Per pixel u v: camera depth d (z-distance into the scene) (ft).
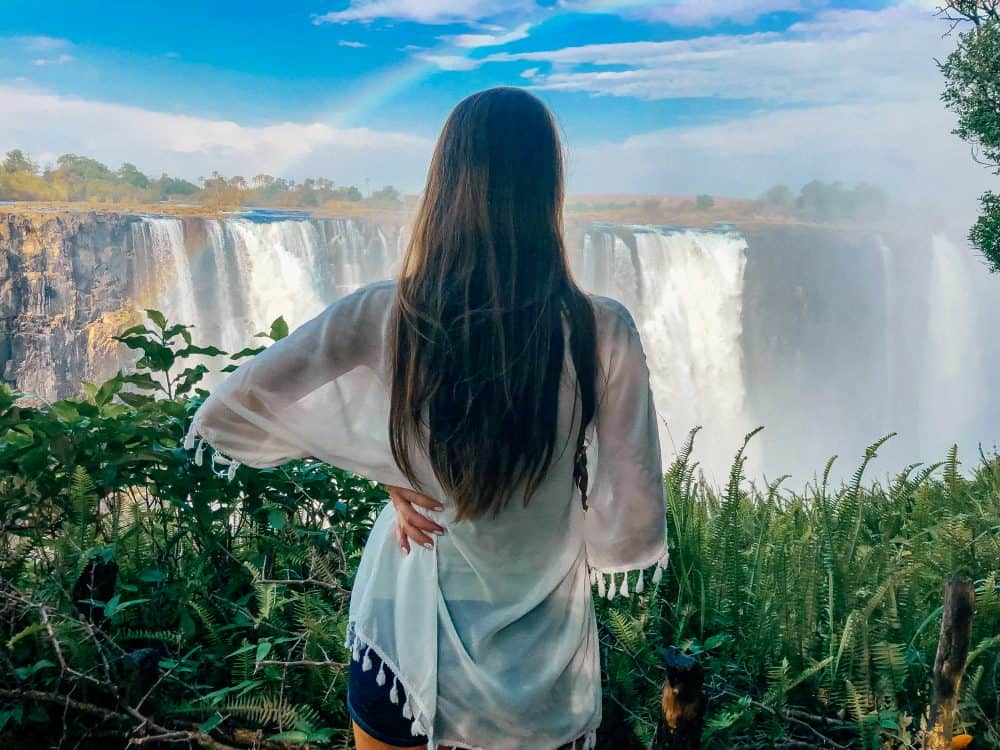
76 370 128.98
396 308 4.19
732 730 6.28
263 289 129.80
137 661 6.18
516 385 3.99
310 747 6.32
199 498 7.60
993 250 33.06
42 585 6.97
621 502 4.51
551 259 4.10
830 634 6.95
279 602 6.85
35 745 6.23
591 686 4.65
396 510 4.60
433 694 4.36
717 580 7.50
